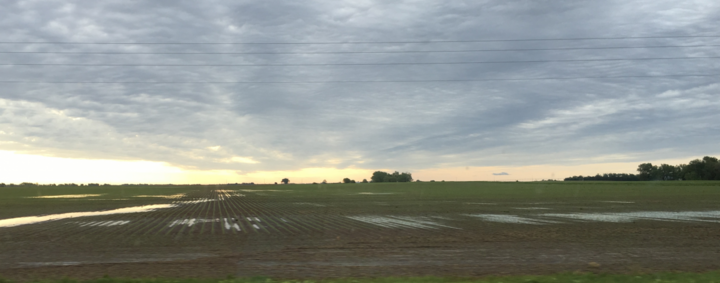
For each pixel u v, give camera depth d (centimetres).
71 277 1364
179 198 7625
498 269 1488
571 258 1706
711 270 1473
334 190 12069
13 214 4228
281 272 1441
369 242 2188
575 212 4169
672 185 14750
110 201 6625
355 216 3806
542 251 1883
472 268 1508
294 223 3206
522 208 4725
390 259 1692
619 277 1272
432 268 1508
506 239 2286
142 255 1816
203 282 1232
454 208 4769
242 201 6512
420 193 9338
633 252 1852
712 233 2536
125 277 1369
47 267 1550
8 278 1345
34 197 8225
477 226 2958
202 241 2253
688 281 1212
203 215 3975
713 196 7331
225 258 1730
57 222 3366
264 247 2033
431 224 3100
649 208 4666
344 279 1288
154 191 12275
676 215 3800
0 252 1911
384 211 4378
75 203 6091
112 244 2155
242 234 2553
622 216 3709
